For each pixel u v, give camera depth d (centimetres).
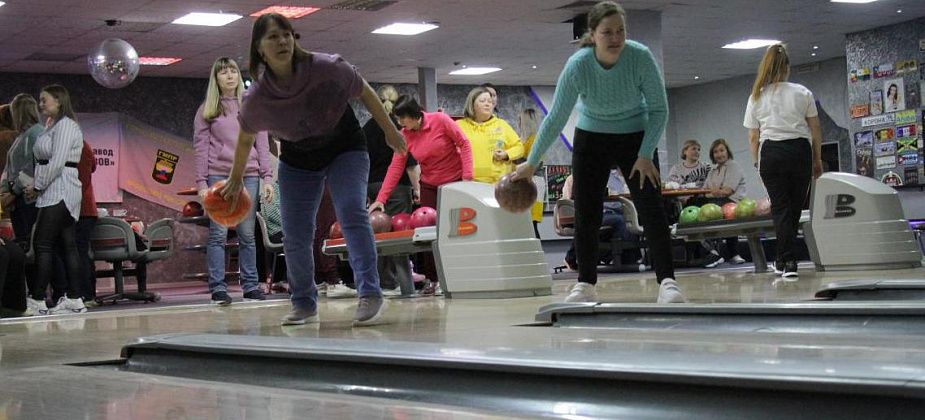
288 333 363
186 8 1177
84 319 554
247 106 364
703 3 1288
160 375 258
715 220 835
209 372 271
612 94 410
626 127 422
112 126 1598
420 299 616
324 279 848
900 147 1462
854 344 234
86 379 238
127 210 1611
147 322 494
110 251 834
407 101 653
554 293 624
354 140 389
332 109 367
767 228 801
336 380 234
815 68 1827
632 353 202
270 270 930
